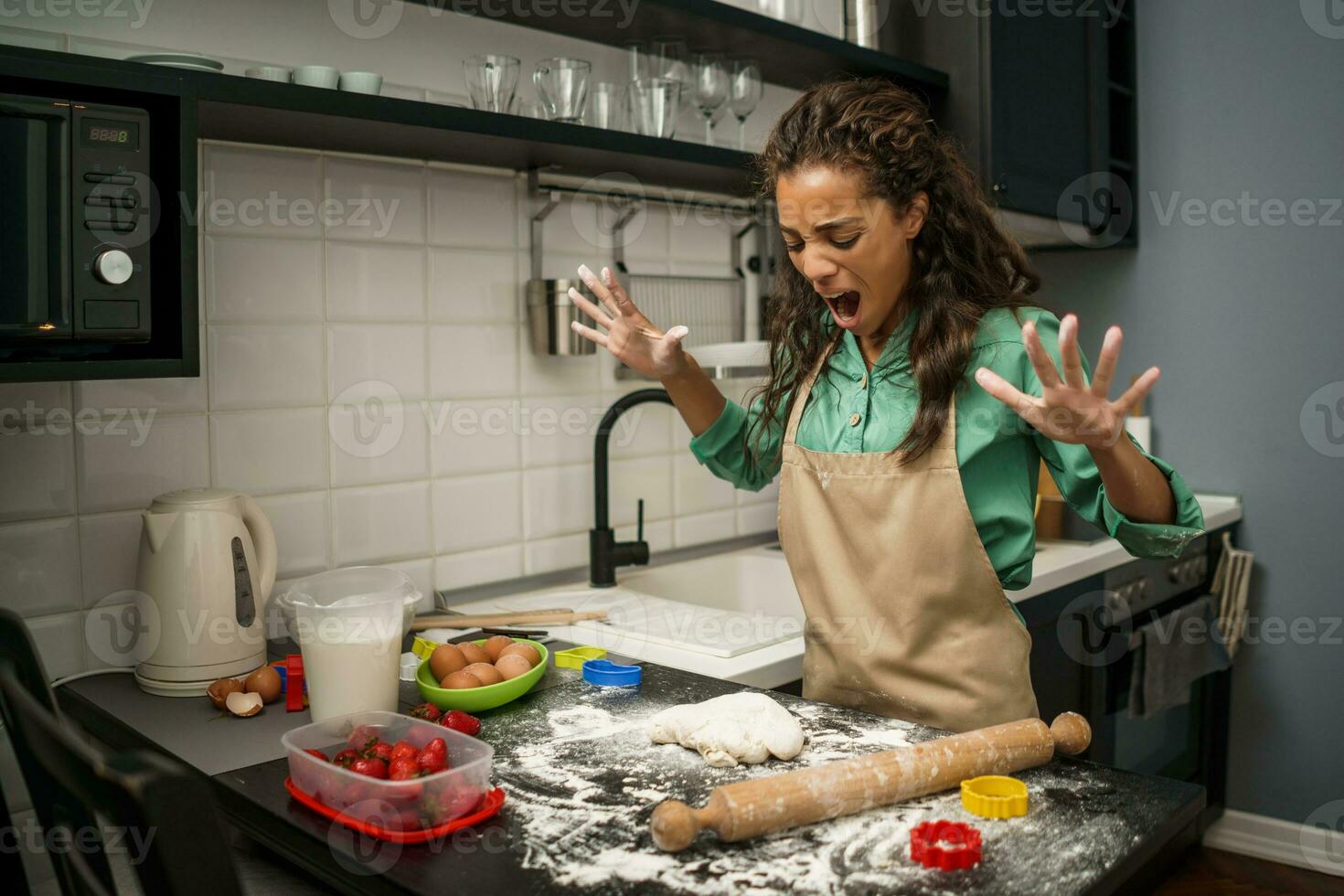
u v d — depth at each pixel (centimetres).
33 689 97
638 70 200
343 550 173
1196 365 289
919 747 102
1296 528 276
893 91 128
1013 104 236
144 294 123
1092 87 265
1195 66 283
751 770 108
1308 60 267
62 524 143
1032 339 100
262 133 152
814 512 143
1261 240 277
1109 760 230
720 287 233
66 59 114
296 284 165
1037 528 236
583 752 114
